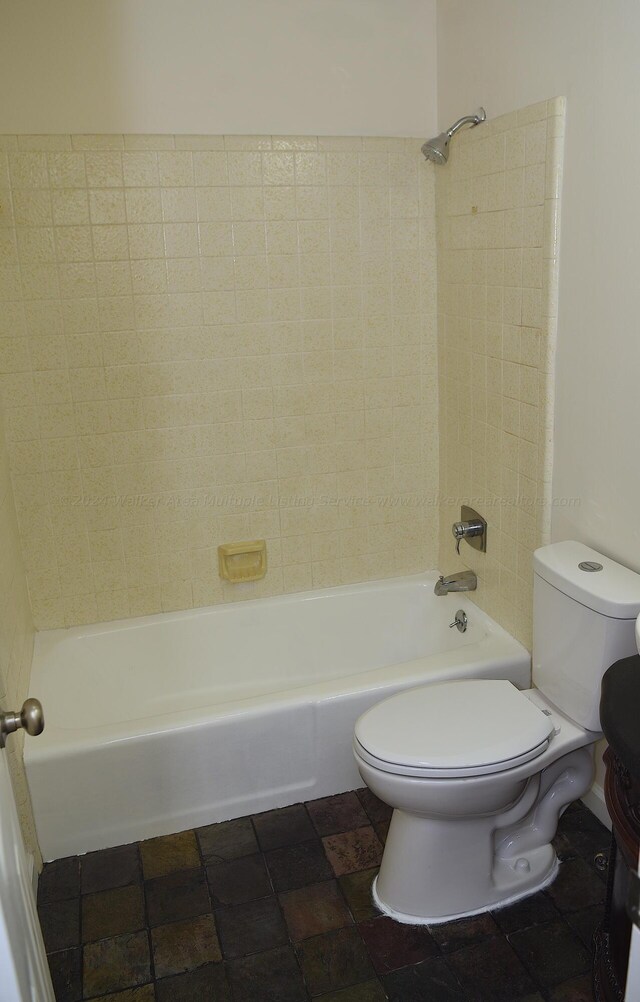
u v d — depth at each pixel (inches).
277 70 100.2
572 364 81.7
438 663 96.3
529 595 95.5
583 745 79.2
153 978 73.5
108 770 87.5
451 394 111.0
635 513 75.4
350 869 85.5
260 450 111.6
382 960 74.4
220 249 103.2
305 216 105.0
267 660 117.3
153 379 105.0
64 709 100.3
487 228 94.3
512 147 86.4
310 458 113.9
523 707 79.5
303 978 72.9
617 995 64.4
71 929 79.2
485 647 98.8
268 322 107.3
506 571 100.4
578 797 85.4
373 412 114.6
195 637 113.7
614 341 74.8
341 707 92.7
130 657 111.5
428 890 78.1
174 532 111.4
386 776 73.5
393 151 106.0
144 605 113.1
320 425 113.0
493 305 95.3
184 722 88.9
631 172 69.6
